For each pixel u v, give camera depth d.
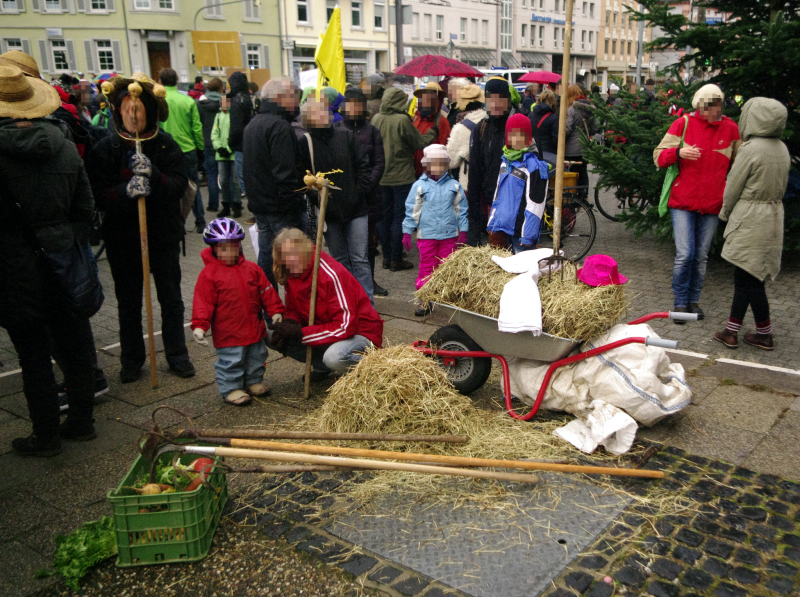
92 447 3.93
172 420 4.26
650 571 2.75
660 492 3.30
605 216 10.05
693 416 4.11
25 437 3.93
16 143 3.30
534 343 4.02
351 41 44.59
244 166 5.39
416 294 4.55
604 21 65.94
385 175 7.56
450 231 6.18
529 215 5.53
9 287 3.44
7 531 3.17
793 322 5.78
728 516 3.10
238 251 4.36
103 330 6.12
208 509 2.97
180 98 9.95
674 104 7.60
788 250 7.02
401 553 2.90
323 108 5.36
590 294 3.87
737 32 6.83
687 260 5.83
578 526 3.05
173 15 37.59
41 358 3.69
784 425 3.97
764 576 2.71
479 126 6.07
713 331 5.62
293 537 3.04
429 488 3.38
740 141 5.66
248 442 3.15
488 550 2.90
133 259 4.71
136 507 2.81
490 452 3.68
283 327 4.39
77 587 2.78
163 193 4.55
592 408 3.89
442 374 4.02
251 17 39.81
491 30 54.50
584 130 9.45
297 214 5.50
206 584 2.79
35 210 3.44
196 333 4.20
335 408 3.90
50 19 37.28
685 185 5.69
